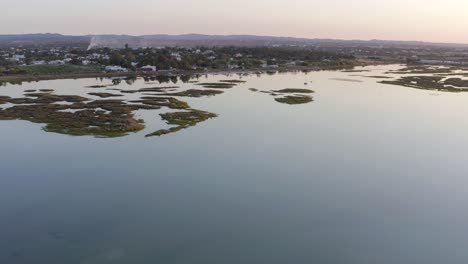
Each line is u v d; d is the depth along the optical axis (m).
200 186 46.84
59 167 52.03
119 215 40.12
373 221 39.38
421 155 58.25
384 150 60.38
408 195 45.03
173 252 34.09
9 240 35.56
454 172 51.88
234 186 46.91
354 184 47.84
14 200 42.81
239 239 36.06
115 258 33.16
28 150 58.44
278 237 36.50
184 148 60.28
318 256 33.69
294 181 48.50
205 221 39.12
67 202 42.59
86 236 36.34
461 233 37.44
